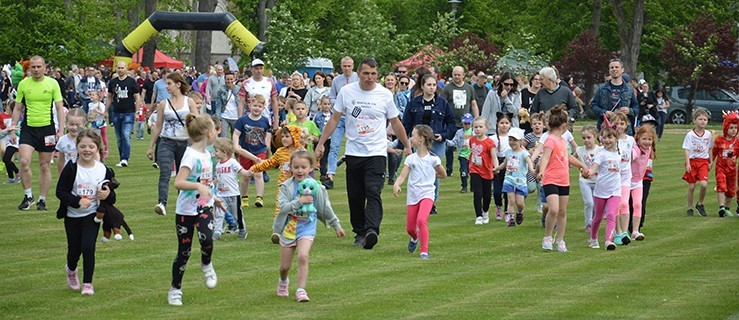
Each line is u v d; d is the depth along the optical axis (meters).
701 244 15.34
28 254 13.86
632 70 59.09
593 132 16.20
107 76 52.03
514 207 17.89
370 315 10.21
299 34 44.88
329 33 67.19
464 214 18.73
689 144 18.98
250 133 18.64
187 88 17.67
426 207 14.07
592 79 57.56
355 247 14.79
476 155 17.41
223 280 12.14
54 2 50.22
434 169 14.22
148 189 21.64
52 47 49.78
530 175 18.06
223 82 31.73
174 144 17.59
